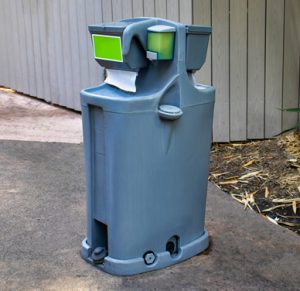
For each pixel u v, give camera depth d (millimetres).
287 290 3018
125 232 3082
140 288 3029
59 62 7344
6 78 8758
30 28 7859
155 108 2977
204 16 5117
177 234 3279
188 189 3273
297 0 5379
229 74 5340
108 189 3062
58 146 5719
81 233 3701
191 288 3029
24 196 4363
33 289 3021
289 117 5598
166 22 3008
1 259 3344
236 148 5379
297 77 5551
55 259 3348
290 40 5445
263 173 4746
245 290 3016
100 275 3158
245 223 3861
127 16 5863
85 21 6637
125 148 2955
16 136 6082
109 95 3021
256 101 5469
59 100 7516
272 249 3479
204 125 3271
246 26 5273
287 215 4023
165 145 3070
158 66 3092
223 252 3436
